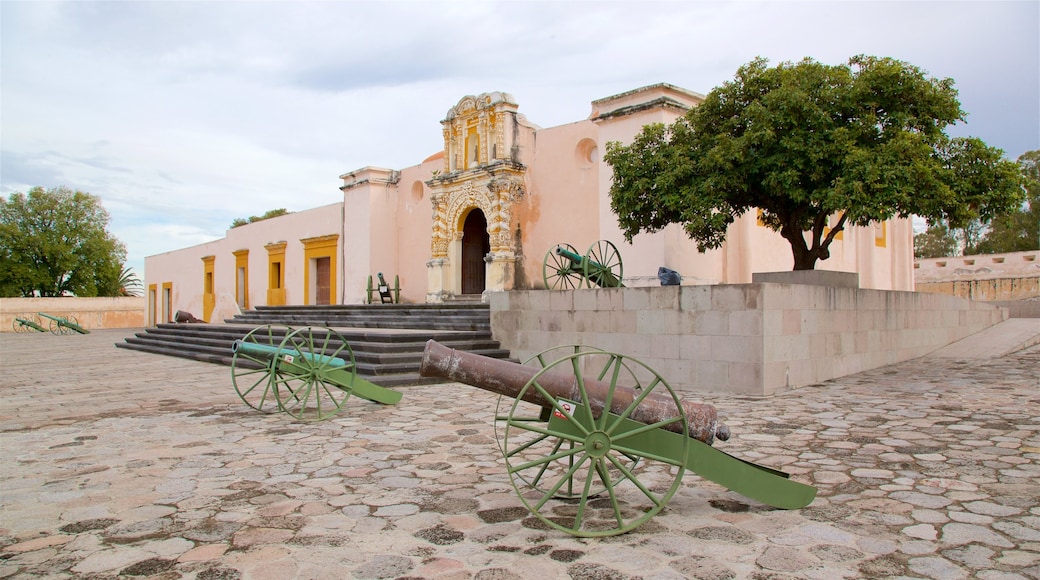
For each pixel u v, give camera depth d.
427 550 4.10
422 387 11.40
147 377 13.72
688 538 4.26
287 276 29.62
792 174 10.88
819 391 10.33
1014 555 3.91
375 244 24.36
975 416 8.02
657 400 4.83
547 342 13.24
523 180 19.62
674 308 11.16
